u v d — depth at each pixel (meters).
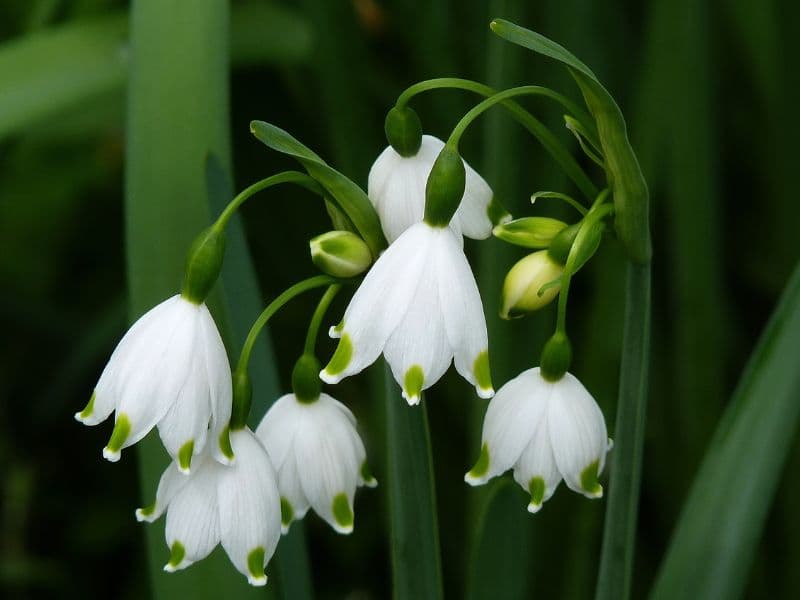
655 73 0.54
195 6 0.49
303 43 0.54
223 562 0.49
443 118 0.57
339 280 0.45
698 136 0.53
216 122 0.49
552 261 0.44
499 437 0.44
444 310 0.43
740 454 0.47
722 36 0.57
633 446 0.46
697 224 0.54
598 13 0.54
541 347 0.54
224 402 0.44
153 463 0.49
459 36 0.56
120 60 0.52
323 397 0.45
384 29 0.61
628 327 0.45
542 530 0.55
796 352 0.47
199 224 0.49
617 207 0.44
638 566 0.58
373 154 0.56
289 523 0.45
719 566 0.47
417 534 0.46
